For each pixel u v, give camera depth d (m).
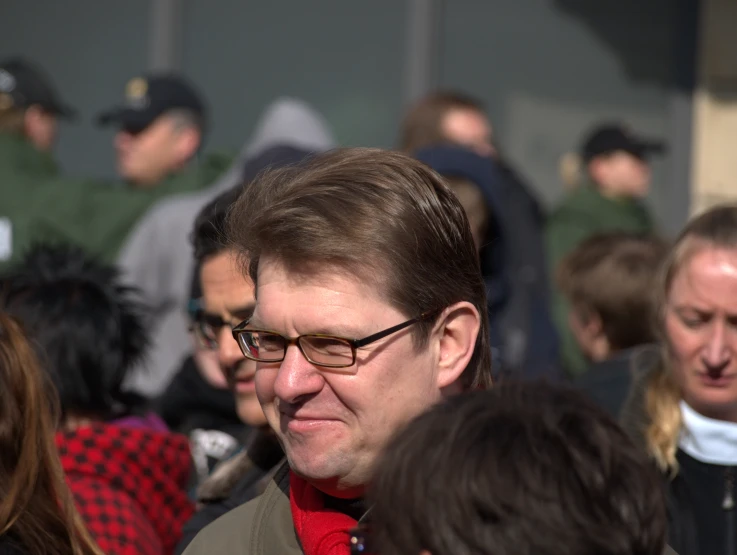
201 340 9.02
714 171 22.67
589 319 12.30
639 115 22.88
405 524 4.54
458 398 4.86
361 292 5.65
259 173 6.41
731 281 8.27
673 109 22.80
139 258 15.79
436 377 5.91
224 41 23.80
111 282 9.83
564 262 12.81
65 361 9.07
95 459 8.48
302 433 5.77
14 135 18.48
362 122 23.31
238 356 8.02
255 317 5.85
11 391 7.35
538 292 15.15
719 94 22.69
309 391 5.68
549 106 22.91
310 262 5.64
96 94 24.20
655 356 9.33
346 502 6.10
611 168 19.69
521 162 22.98
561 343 17.16
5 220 17.80
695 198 22.72
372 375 5.67
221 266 8.02
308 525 5.95
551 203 22.91
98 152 24.19
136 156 18.45
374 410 5.71
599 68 22.88
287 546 6.20
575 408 4.71
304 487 6.17
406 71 23.09
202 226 8.16
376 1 23.22
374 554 4.80
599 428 4.62
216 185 16.59
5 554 6.95
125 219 17.95
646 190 22.84
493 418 4.64
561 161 22.91
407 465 4.60
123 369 9.52
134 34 24.02
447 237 5.85
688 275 8.44
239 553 6.33
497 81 23.02
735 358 8.36
